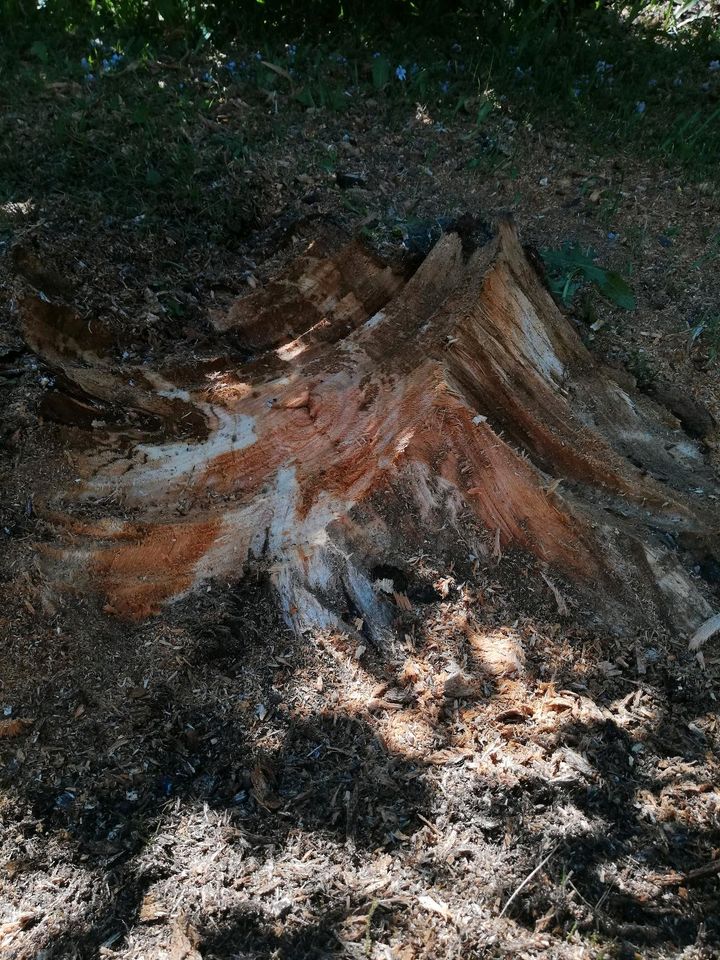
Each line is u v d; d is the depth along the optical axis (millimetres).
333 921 862
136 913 879
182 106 1919
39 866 919
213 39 2199
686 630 1186
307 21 2305
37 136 1826
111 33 2213
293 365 1328
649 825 957
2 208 1619
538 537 1199
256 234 1717
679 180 1960
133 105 1928
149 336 1484
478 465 1188
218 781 989
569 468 1295
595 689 1092
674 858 930
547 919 865
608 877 904
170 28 2211
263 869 904
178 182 1729
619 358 1562
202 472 1227
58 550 1137
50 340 1387
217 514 1177
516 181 1879
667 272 1741
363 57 2205
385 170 1843
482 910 871
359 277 1488
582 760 1006
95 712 1044
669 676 1120
